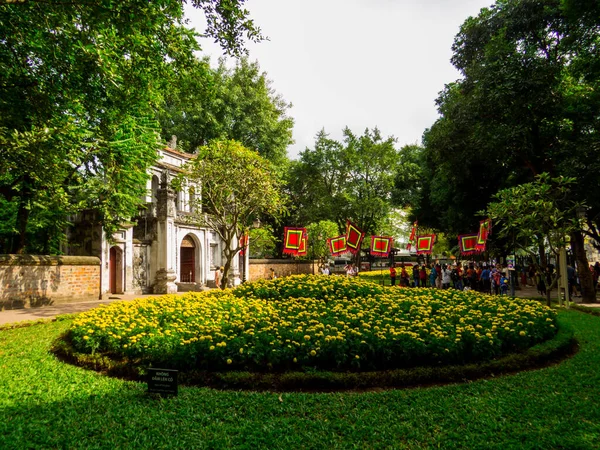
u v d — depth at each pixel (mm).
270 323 7137
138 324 7438
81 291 18875
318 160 41312
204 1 8648
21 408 4812
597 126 16500
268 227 32438
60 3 6168
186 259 27219
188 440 4043
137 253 23312
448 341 6238
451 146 19344
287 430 4238
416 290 11805
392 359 6004
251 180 17125
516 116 16922
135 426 4340
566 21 16188
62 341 7848
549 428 4254
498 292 19000
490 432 4191
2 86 9547
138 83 10086
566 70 18062
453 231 29266
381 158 38656
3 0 6066
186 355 5953
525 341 7047
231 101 33156
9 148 10547
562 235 12625
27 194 15906
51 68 9797
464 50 21422
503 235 13875
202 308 8625
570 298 18078
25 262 16219
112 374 6262
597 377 5793
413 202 36500
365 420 4488
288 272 38750
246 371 5836
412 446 3922
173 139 28797
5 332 9867
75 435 4152
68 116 12055
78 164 15195
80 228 20688
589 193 15953
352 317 7410
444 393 5297
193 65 10398
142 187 20719
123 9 5996
